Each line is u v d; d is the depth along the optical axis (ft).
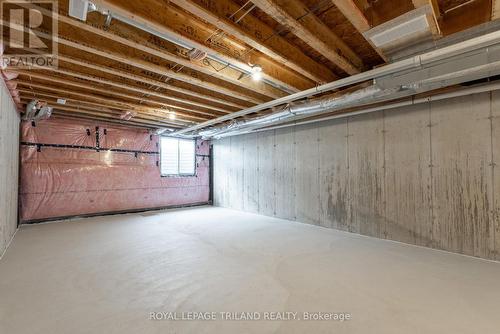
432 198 11.57
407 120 12.41
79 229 14.94
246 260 9.78
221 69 10.05
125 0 6.27
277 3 6.29
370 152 13.78
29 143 16.29
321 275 8.38
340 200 15.07
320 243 12.20
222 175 24.62
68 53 8.70
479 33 6.99
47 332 5.42
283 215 18.45
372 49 9.35
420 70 8.79
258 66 9.32
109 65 9.62
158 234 13.80
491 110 10.10
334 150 15.46
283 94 12.80
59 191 17.40
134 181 21.03
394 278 8.14
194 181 24.90
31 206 16.33
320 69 10.35
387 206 13.05
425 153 11.81
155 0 6.78
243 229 15.11
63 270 8.73
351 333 5.41
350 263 9.50
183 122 19.53
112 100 13.73
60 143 17.49
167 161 23.24
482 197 10.27
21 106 14.26
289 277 8.22
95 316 6.01
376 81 9.92
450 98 11.10
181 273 8.52
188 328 5.59
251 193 21.24
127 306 6.46
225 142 24.31
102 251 10.81
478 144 10.39
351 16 6.40
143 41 7.93
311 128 16.74
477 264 9.46
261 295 7.04
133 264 9.31
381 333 5.40
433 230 11.51
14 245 11.65
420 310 6.26
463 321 5.81
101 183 19.26
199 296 6.97
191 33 7.58
